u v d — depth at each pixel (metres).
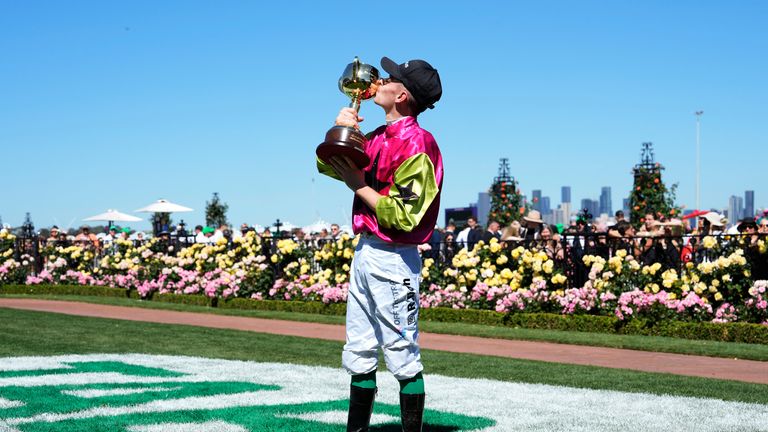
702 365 8.77
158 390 6.28
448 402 5.96
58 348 9.36
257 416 5.21
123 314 15.45
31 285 23.05
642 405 5.85
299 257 18.62
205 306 18.81
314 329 12.93
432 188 3.94
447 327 13.17
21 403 5.62
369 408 4.21
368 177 4.13
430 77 4.12
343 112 4.08
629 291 12.87
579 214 16.08
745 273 12.12
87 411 5.33
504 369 8.04
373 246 4.04
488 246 15.29
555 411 5.59
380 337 4.08
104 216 32.66
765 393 6.54
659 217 22.61
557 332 12.38
